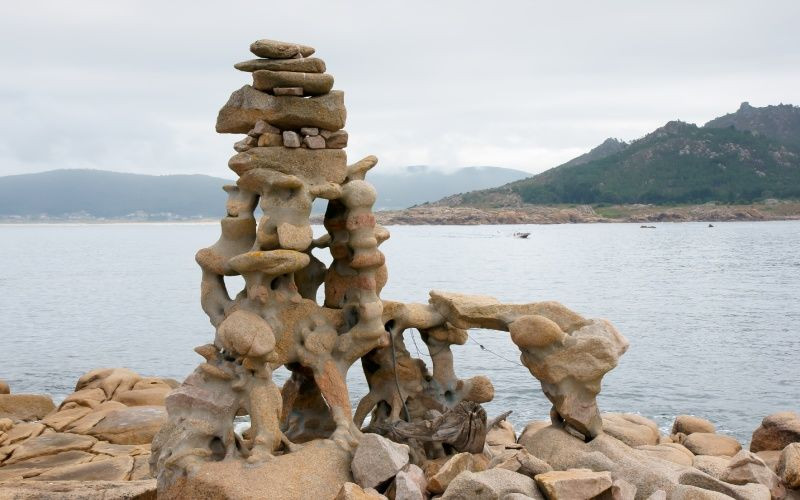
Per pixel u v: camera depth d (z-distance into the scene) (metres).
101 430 17.02
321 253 61.47
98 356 35.38
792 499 12.67
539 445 13.20
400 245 134.38
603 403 26.69
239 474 11.15
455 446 12.97
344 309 13.10
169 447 11.58
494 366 30.39
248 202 12.83
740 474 12.69
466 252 114.75
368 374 14.17
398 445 11.86
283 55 12.65
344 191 12.82
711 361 33.00
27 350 36.84
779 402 26.80
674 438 17.36
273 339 11.72
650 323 44.28
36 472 14.35
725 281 69.38
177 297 60.38
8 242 184.50
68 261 110.44
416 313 13.91
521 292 61.28
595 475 11.18
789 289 62.00
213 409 11.66
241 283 62.06
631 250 118.12
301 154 12.63
